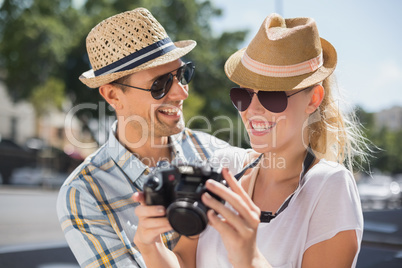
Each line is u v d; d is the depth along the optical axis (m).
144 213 1.31
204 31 25.45
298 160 1.63
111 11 22.34
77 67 23.12
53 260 5.11
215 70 23.39
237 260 1.21
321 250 1.42
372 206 13.45
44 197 13.86
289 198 1.52
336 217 1.41
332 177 1.46
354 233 1.39
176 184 1.28
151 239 1.37
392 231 5.04
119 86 2.34
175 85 2.35
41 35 21.84
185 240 1.69
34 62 22.16
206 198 1.20
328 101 1.68
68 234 2.06
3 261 5.00
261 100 1.54
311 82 1.52
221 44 24.70
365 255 4.16
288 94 1.54
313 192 1.48
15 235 6.98
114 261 1.99
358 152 1.85
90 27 22.58
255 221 1.21
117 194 2.17
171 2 24.02
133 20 2.29
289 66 1.52
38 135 33.56
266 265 1.22
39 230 7.57
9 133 33.50
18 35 21.91
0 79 24.27
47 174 19.84
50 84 22.69
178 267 1.53
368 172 1.98
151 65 2.20
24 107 33.97
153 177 1.30
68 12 23.28
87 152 22.17
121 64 2.27
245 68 1.61
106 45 2.31
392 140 41.62
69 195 2.11
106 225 2.07
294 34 1.52
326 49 1.68
